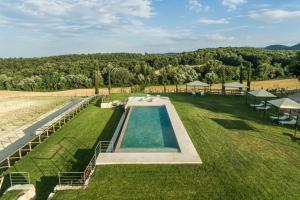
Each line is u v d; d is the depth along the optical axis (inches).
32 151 724.7
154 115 1041.5
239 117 997.8
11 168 618.8
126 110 1132.5
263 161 565.6
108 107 1315.2
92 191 443.2
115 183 465.7
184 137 707.4
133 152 614.5
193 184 460.1
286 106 796.0
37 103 1721.2
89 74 2933.1
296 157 593.3
